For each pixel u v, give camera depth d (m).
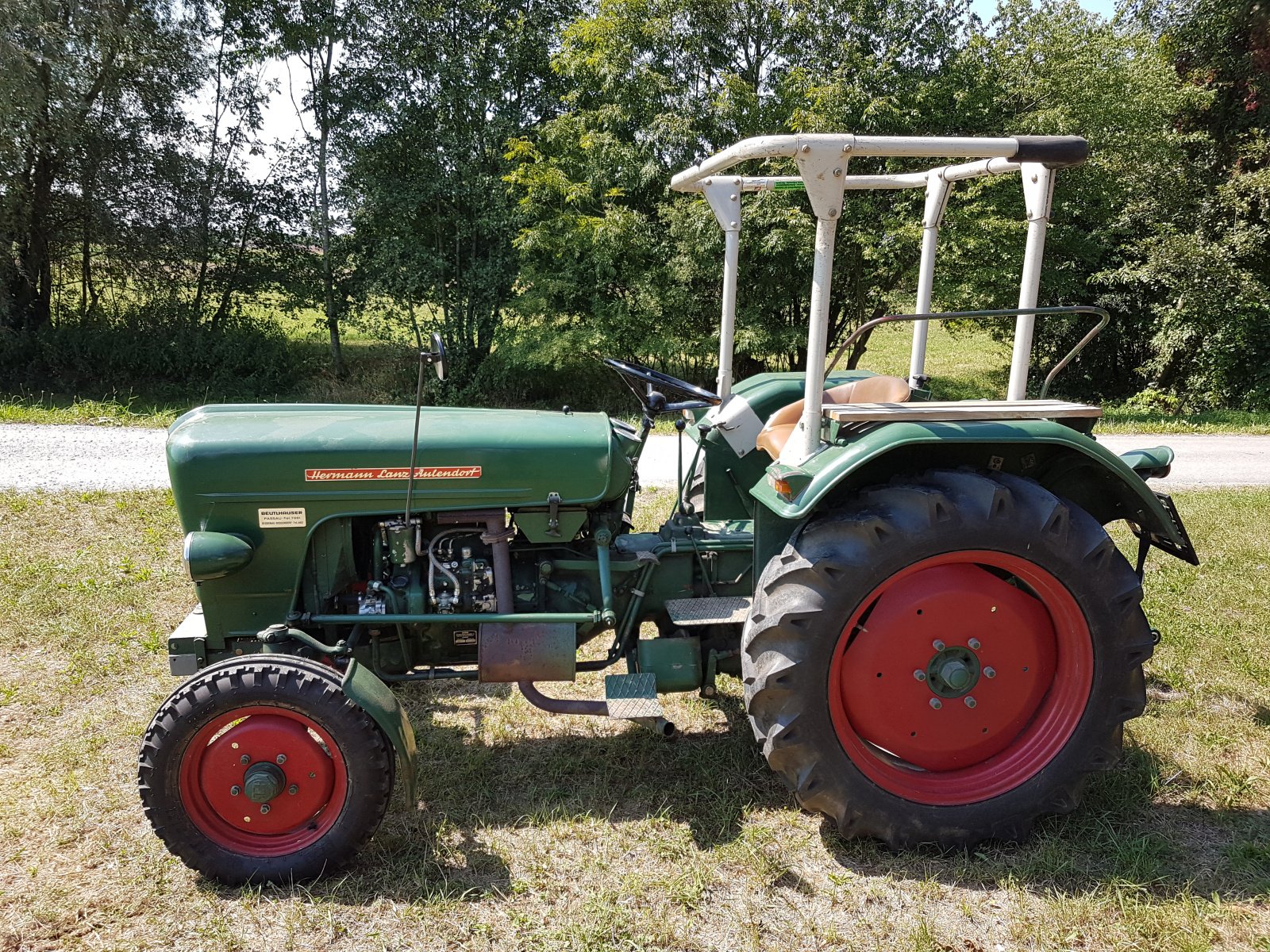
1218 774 3.02
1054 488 2.98
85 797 2.89
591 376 15.30
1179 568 5.20
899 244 12.20
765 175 12.18
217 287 15.66
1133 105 12.86
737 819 2.84
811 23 12.81
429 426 2.90
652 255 12.78
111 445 8.66
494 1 14.34
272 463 2.76
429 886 2.49
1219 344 14.49
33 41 12.29
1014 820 2.66
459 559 2.94
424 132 14.39
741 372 14.39
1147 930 2.31
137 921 2.36
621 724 3.47
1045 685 2.77
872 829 2.62
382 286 14.56
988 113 12.57
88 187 13.84
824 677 2.54
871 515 2.56
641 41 12.91
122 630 4.18
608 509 3.03
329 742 2.48
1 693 3.56
